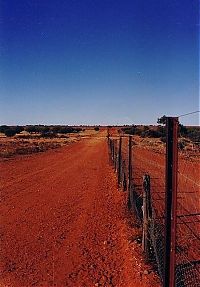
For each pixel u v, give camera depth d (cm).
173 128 580
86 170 2811
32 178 2344
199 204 1383
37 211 1464
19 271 902
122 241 1064
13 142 7075
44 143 6988
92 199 1680
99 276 862
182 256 892
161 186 1816
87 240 1104
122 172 1861
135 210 1253
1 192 1847
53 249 1040
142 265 862
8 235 1168
